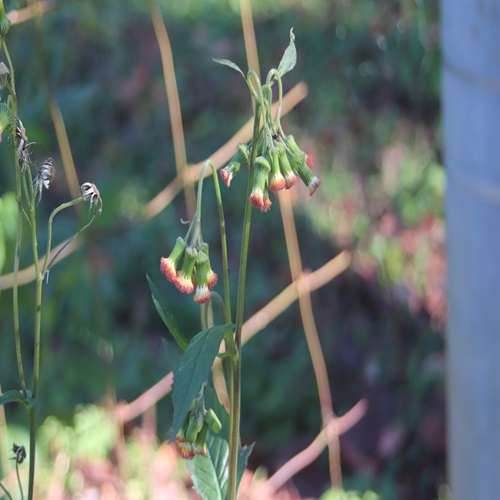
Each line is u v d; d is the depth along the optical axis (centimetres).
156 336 125
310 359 120
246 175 142
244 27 93
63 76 151
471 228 83
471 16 79
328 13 140
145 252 134
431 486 107
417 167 138
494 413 85
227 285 69
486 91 80
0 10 68
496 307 83
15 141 68
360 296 127
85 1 114
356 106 138
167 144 152
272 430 113
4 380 104
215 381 93
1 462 88
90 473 97
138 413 96
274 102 102
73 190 88
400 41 124
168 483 99
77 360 94
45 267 70
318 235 134
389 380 117
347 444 110
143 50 164
